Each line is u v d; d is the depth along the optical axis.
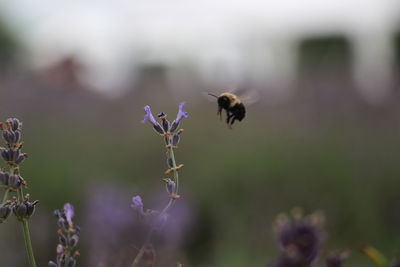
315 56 33.72
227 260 8.83
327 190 12.86
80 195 11.58
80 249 6.84
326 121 19.88
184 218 8.77
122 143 17.11
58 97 20.44
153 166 15.41
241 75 23.16
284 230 3.10
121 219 5.09
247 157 15.82
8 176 2.99
